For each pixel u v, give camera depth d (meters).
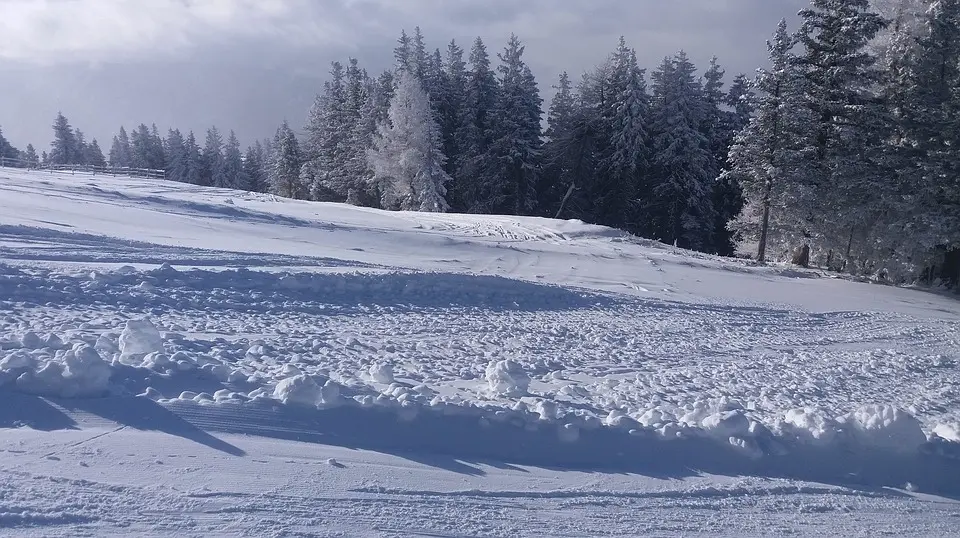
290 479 4.31
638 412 6.58
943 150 29.25
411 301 14.23
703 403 6.83
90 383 5.14
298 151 72.62
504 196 50.50
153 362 6.01
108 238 16.70
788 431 5.95
